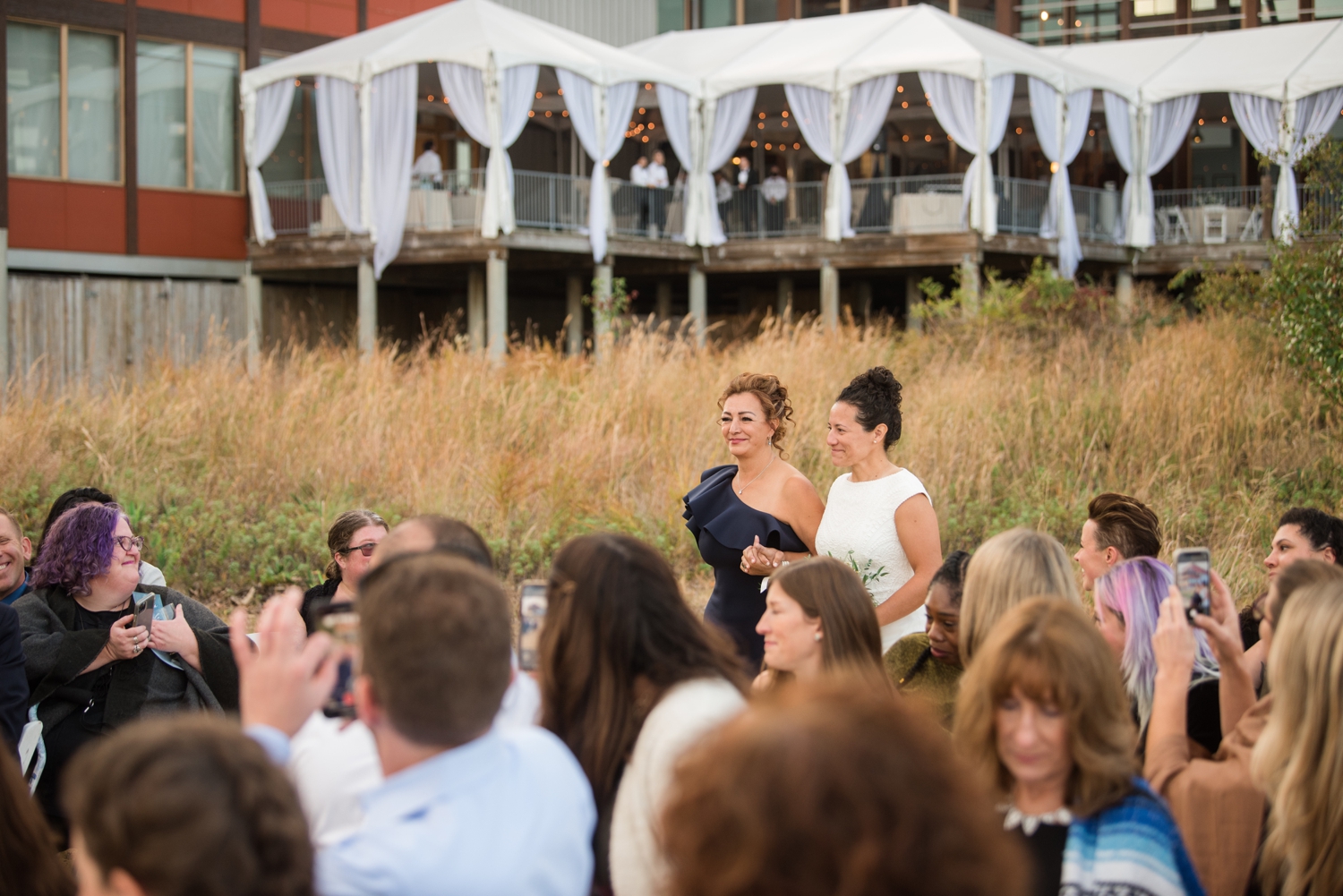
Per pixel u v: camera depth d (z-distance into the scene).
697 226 19.61
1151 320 14.08
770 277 22.17
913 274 20.08
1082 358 12.35
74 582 3.96
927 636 3.55
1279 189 19.70
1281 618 2.39
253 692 2.04
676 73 19.14
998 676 2.18
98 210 18.88
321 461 9.68
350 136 18.12
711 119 19.47
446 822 1.85
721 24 28.00
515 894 1.85
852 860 1.19
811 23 22.11
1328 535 3.91
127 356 18.98
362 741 2.34
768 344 12.87
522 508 8.87
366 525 4.02
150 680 3.93
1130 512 3.84
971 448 9.40
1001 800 2.24
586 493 9.12
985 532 8.44
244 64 20.20
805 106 18.95
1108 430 9.80
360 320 18.42
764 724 1.28
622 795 2.27
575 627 2.42
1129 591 3.07
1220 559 7.57
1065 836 2.18
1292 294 10.12
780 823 1.20
